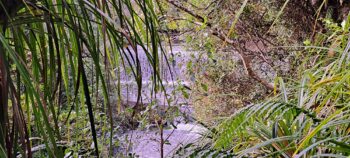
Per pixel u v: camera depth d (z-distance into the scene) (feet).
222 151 3.02
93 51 1.80
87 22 2.01
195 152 3.06
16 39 1.79
